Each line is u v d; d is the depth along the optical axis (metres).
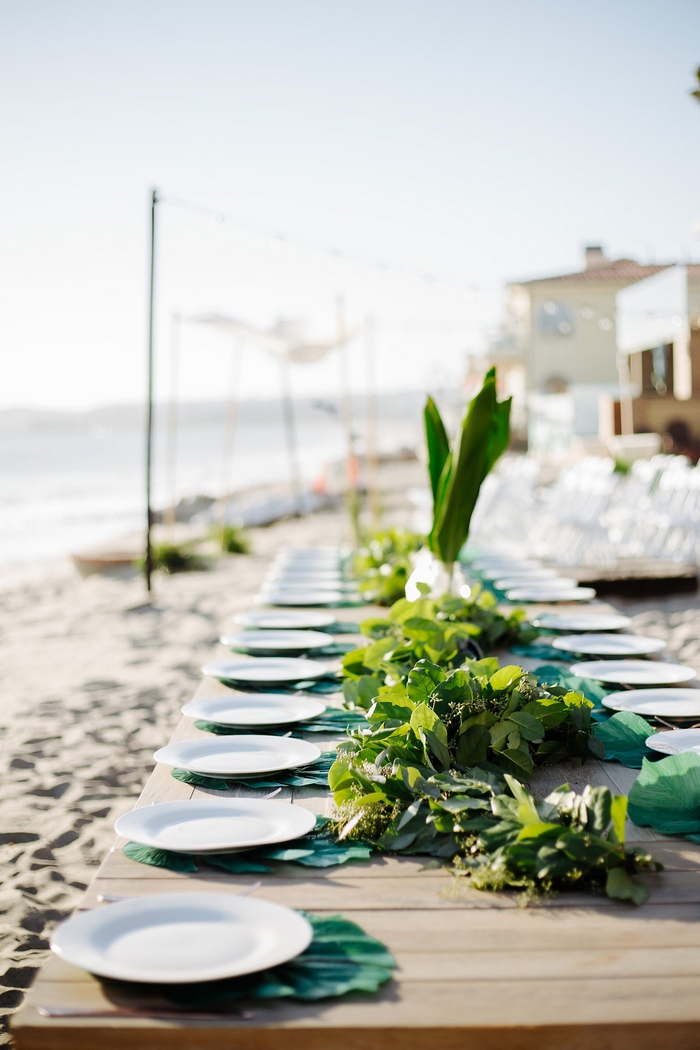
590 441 19.89
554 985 1.08
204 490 25.80
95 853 2.92
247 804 1.59
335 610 3.85
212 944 1.13
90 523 17.86
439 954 1.15
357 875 1.38
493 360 28.64
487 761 1.74
